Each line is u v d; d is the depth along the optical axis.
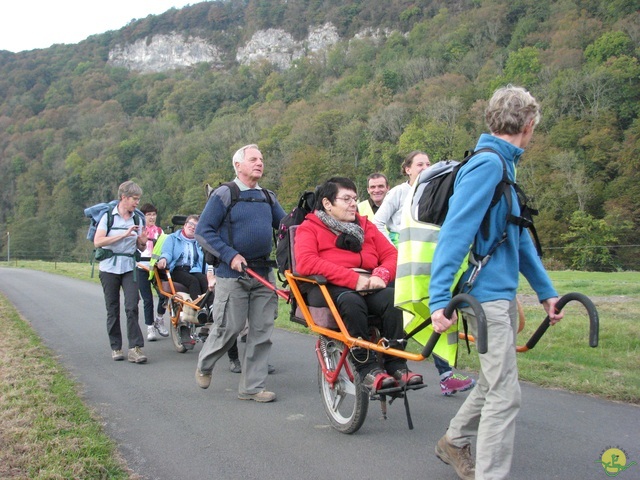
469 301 2.79
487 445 2.98
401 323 4.02
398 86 86.19
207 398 5.45
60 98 138.00
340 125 74.69
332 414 4.52
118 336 7.16
